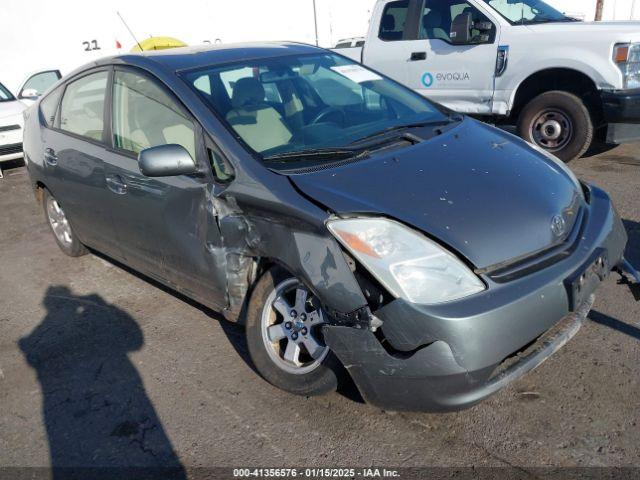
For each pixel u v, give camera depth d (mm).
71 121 4465
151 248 3734
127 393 3303
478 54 6793
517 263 2617
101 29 12398
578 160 6941
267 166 3020
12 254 5645
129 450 2871
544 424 2764
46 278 4977
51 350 3838
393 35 7582
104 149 3980
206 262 3270
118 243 4113
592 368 3117
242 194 2961
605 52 6000
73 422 3113
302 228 2713
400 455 2668
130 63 3867
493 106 6852
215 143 3188
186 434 2934
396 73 7605
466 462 2590
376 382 2541
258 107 3486
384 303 2529
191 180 3264
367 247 2541
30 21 11695
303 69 3941
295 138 3348
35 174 4977
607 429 2697
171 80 3541
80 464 2811
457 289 2477
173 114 3467
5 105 8797
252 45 4215
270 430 2898
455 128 3588
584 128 6336
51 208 5219
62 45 12078
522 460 2572
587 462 2527
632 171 6332
